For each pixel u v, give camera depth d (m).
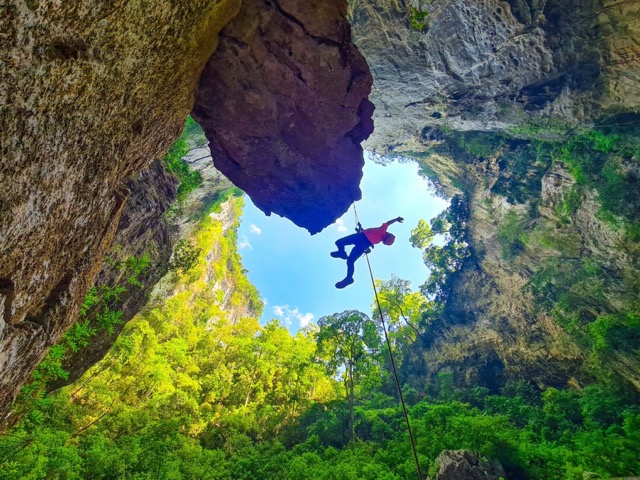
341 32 4.75
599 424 15.08
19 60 1.82
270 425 23.38
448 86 20.38
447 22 17.19
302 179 5.84
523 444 12.56
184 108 4.43
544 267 21.31
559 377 21.36
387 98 22.98
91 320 10.01
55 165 2.37
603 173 16.67
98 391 19.61
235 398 30.20
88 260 3.49
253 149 5.33
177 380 27.58
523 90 18.03
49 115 2.18
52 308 2.94
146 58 2.99
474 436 12.85
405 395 27.08
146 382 24.00
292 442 20.62
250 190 6.08
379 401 24.77
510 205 22.92
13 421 4.05
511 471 12.00
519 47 16.45
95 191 3.07
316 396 31.95
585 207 17.81
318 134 5.41
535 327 22.52
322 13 4.47
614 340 16.17
